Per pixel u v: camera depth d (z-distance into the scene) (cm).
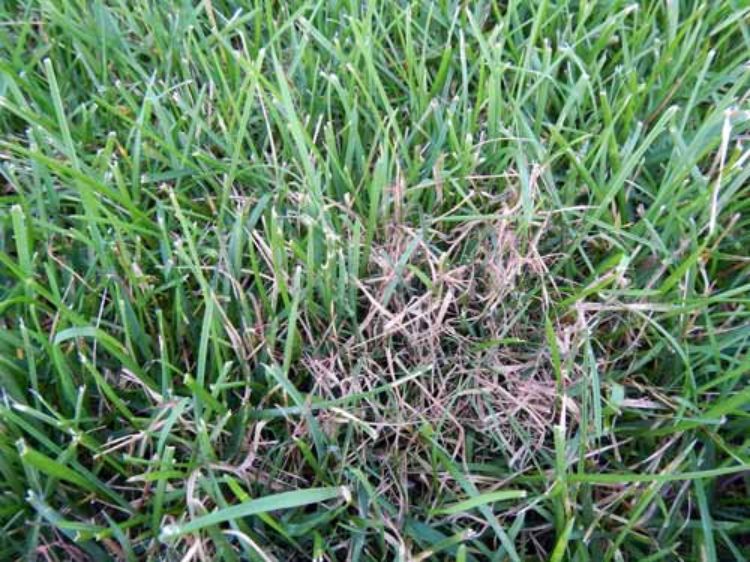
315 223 20
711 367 20
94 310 20
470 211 22
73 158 21
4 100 21
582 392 19
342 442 19
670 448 19
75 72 25
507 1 27
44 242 21
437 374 20
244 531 17
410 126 24
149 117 23
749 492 19
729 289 21
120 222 20
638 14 26
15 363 19
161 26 25
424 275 20
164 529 16
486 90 24
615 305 20
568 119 24
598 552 18
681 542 18
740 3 26
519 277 21
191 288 21
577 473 18
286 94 20
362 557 18
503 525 18
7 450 18
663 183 22
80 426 19
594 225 22
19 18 27
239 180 23
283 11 25
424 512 18
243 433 19
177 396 19
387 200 21
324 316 20
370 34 23
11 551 18
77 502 18
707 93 24
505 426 20
